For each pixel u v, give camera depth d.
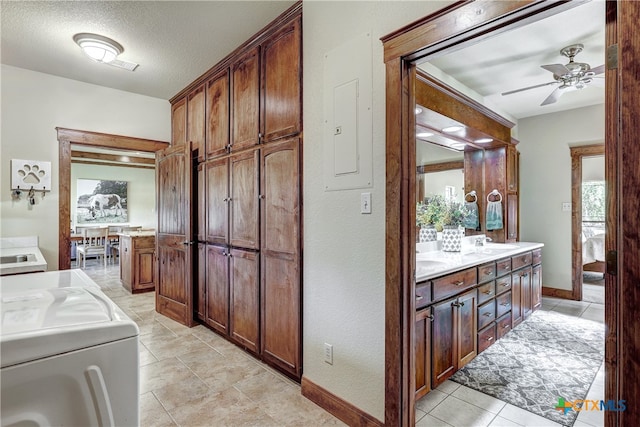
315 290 2.04
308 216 2.09
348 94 1.82
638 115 0.97
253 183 2.62
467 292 2.41
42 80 3.35
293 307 2.22
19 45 2.78
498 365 2.52
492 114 3.45
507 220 3.94
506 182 3.89
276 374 2.38
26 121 3.27
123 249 5.22
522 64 2.82
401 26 1.57
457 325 2.28
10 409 0.65
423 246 3.13
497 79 3.12
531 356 2.68
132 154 7.10
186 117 3.69
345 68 1.84
